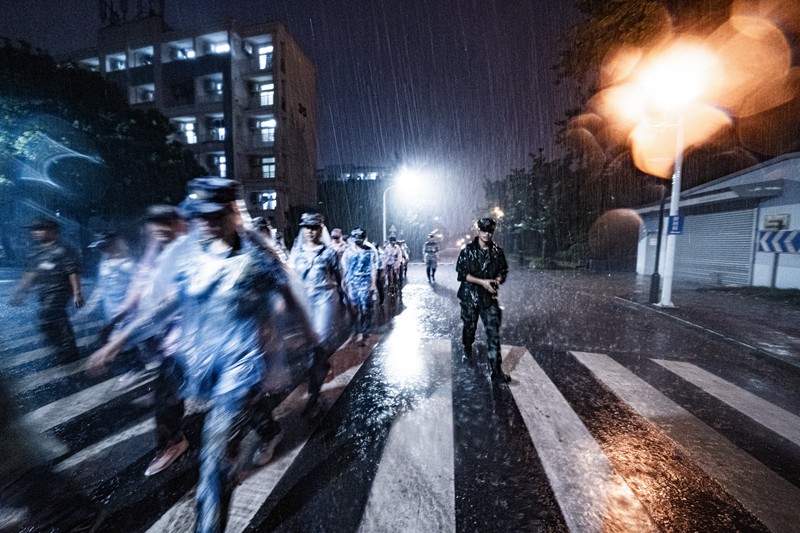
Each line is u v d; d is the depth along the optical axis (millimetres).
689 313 9102
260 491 2553
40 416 3670
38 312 5035
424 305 10453
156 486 2621
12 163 15961
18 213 20234
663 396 4277
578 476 2762
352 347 6055
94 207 19047
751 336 6961
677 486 2676
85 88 18578
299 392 4223
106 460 2926
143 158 19688
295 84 39438
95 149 17641
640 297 11859
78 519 1979
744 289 12711
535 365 5246
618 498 2537
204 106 36125
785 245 8359
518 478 2723
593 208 28156
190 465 2861
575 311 9820
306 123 42156
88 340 6535
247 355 2006
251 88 37656
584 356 5734
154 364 5059
